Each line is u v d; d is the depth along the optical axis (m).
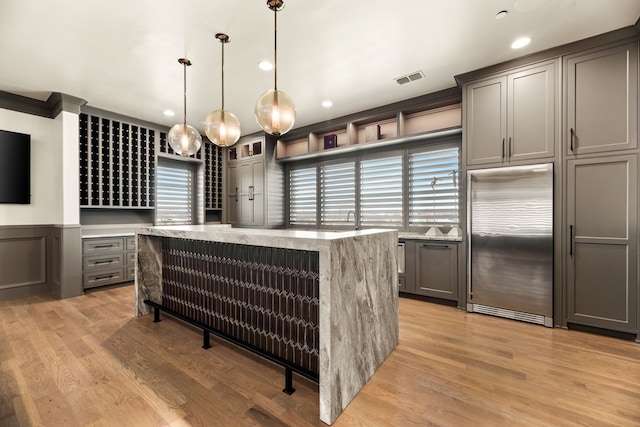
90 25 2.18
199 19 2.13
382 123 4.21
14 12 2.02
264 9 2.04
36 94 3.46
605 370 1.91
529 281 2.72
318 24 2.21
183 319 2.45
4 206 3.43
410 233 3.83
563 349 2.21
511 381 1.79
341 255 1.57
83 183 3.87
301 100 3.72
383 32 2.33
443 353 2.15
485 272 2.96
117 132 4.16
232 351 2.21
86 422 1.45
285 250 1.87
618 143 2.37
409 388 1.73
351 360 1.64
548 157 2.64
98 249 3.89
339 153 4.52
